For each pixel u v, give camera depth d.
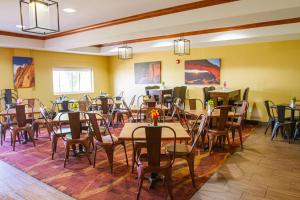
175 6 3.73
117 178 3.15
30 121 5.28
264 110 6.57
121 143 3.51
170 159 2.79
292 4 2.90
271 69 6.37
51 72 7.74
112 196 2.68
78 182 3.05
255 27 5.13
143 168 2.52
